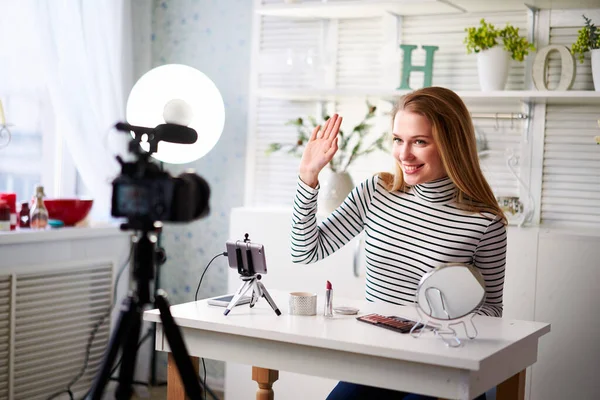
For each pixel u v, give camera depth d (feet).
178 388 7.14
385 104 11.78
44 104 12.17
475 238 7.29
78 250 11.64
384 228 7.63
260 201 12.73
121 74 12.64
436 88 7.39
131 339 5.71
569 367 9.61
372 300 7.77
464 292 6.21
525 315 9.84
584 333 9.52
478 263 7.48
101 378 5.66
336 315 7.11
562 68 10.16
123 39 12.65
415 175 7.29
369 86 11.83
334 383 10.61
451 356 5.70
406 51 10.98
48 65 11.21
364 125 11.38
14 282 10.43
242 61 12.89
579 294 9.53
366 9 11.10
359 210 7.89
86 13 11.80
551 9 10.63
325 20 12.10
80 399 11.72
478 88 11.07
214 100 10.02
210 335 6.96
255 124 12.73
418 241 7.43
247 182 12.81
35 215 11.07
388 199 7.72
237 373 11.47
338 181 11.03
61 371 11.35
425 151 7.18
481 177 7.38
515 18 10.87
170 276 13.60
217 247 13.20
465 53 11.15
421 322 6.77
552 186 10.82
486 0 10.28
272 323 6.72
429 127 7.15
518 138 10.98
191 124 9.91
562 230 9.99
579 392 9.56
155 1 13.58
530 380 9.84
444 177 7.40
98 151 11.98
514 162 10.84
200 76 9.98
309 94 11.48
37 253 10.91
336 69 12.09
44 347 11.03
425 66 10.98
